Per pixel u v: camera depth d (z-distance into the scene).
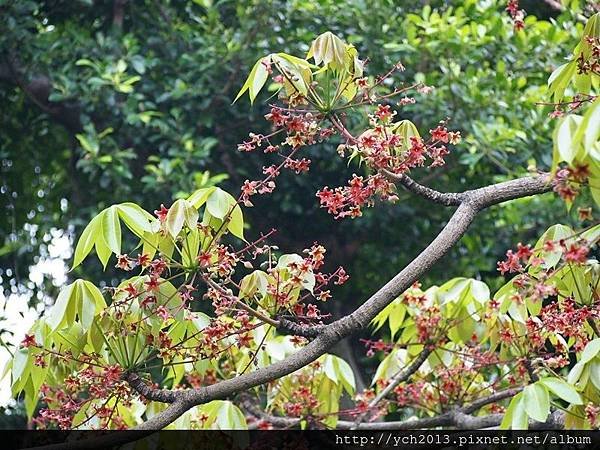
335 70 2.51
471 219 2.44
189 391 2.27
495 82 7.41
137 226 2.42
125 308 2.42
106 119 7.82
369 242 8.24
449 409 3.69
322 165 7.89
